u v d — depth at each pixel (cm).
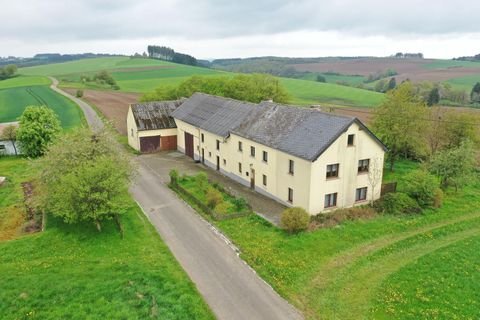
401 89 4981
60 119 8119
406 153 5422
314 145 3359
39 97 11175
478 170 4644
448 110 5600
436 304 2228
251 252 2820
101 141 3469
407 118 4803
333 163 3400
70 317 2030
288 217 3072
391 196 3625
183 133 5572
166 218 3416
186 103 5850
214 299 2288
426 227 3294
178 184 4134
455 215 3559
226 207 3597
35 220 3334
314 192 3366
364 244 2956
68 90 12838
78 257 2700
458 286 2405
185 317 2083
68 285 2300
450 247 2912
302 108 3966
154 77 16162
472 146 4316
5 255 2698
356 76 19338
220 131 4572
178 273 2530
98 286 2303
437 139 5150
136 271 2489
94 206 2872
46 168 3162
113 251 2792
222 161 4716
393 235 3119
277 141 3722
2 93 11956
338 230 3150
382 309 2197
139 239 2988
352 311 2191
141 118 5688
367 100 11831
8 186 4194
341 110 8956
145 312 2083
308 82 15825
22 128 5219
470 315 2134
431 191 3650
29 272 2480
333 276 2534
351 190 3606
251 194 4034
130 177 3703
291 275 2538
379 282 2462
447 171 4012
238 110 4716
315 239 2997
